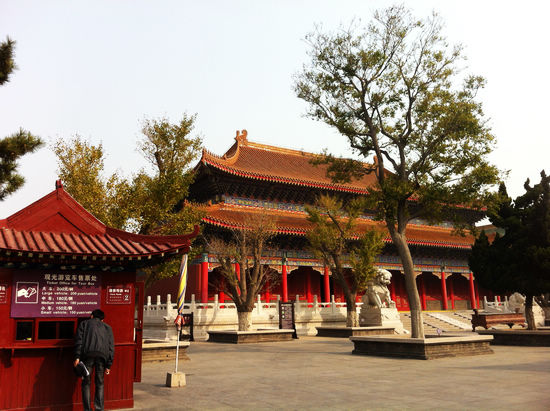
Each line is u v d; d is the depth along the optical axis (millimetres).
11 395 10516
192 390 13664
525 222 28344
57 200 12359
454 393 12273
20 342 10812
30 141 14625
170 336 36281
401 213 24219
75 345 10414
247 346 29750
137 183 24078
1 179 14336
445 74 23922
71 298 11555
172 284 48375
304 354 24062
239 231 40062
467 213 65750
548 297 47438
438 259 63062
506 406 10516
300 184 50469
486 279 28344
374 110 25016
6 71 14961
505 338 28156
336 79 24922
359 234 47969
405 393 12422
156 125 24656
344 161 26344
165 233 24562
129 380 11758
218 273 49844
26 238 11250
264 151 58344
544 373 15664
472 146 23422
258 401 11789
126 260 11914
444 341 20984
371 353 22812
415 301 22578
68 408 10992
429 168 24094
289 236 48500
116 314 12008
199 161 45875
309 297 54531
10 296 10914
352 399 11758
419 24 24031
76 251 11039
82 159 23812
